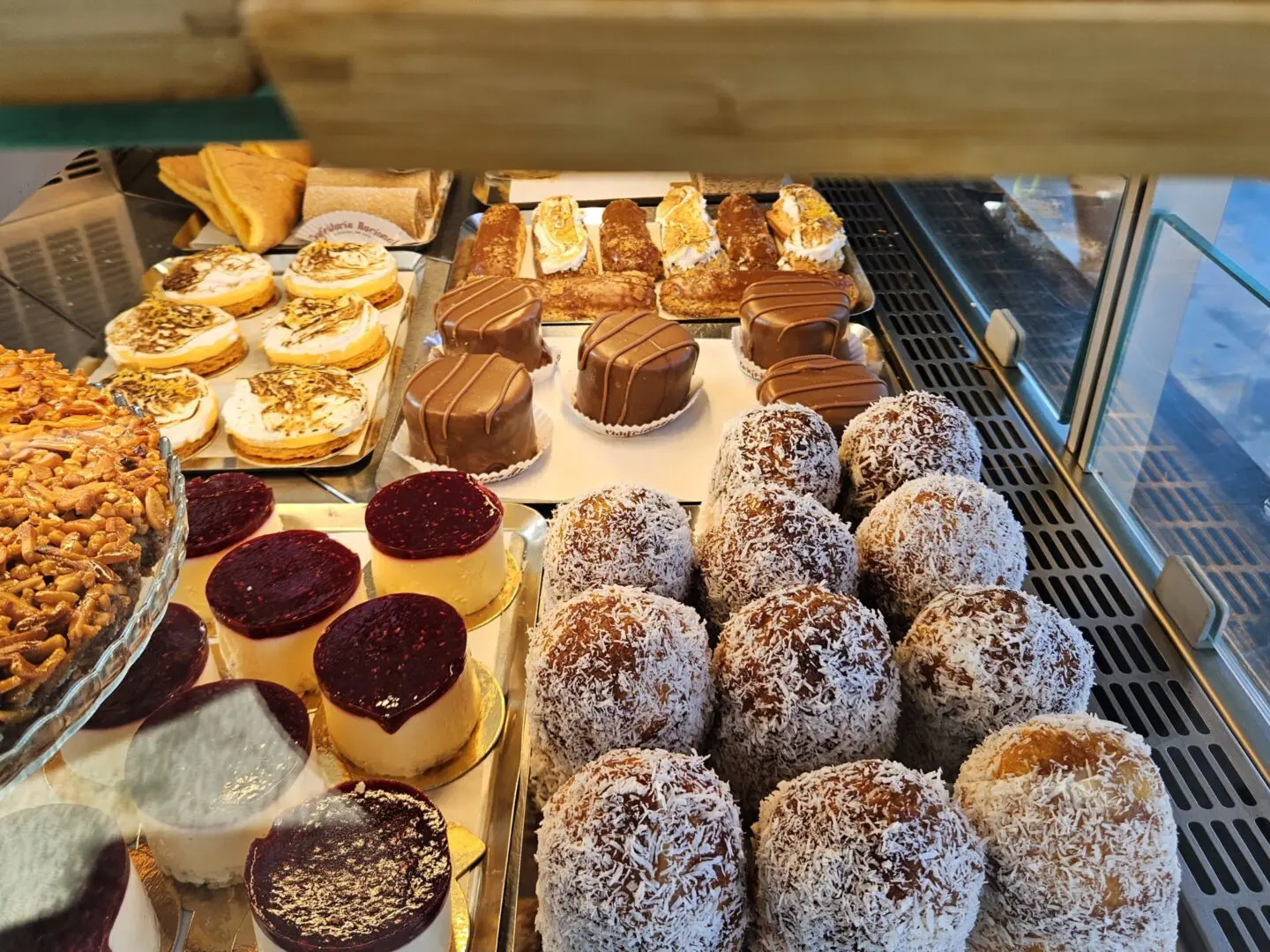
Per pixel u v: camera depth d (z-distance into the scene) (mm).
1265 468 1301
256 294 2117
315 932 910
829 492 1336
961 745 1042
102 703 1091
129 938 915
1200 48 272
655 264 2299
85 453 1116
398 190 2326
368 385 1929
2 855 923
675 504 1255
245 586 1241
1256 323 1286
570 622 1031
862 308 1965
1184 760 1132
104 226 2119
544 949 943
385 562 1325
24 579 952
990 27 268
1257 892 1011
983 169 287
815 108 273
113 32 273
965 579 1157
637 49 267
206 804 995
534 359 1968
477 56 267
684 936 835
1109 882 871
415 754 1125
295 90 271
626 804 862
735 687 1025
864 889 827
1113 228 1440
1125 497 1453
